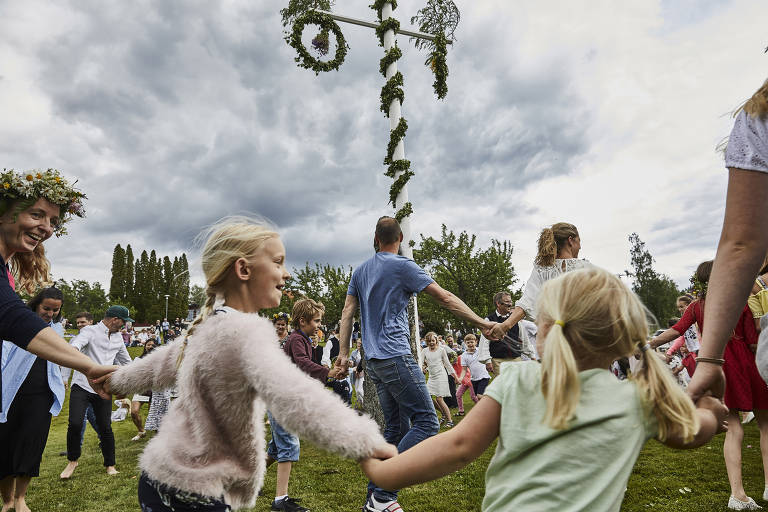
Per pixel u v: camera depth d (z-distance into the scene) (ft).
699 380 4.56
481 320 11.01
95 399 17.99
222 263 5.40
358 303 12.72
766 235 4.41
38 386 12.35
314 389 4.45
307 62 24.90
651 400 4.17
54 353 6.32
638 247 157.79
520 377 4.40
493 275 115.44
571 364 4.01
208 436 4.79
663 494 12.97
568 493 3.85
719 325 4.54
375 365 11.18
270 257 5.57
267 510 12.86
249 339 4.78
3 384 11.35
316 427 4.24
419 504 12.78
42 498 14.87
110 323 18.80
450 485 14.43
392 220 12.39
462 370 31.91
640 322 4.32
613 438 3.95
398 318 11.31
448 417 27.32
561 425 3.90
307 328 13.83
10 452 11.97
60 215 9.15
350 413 4.43
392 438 11.35
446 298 11.18
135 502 14.44
